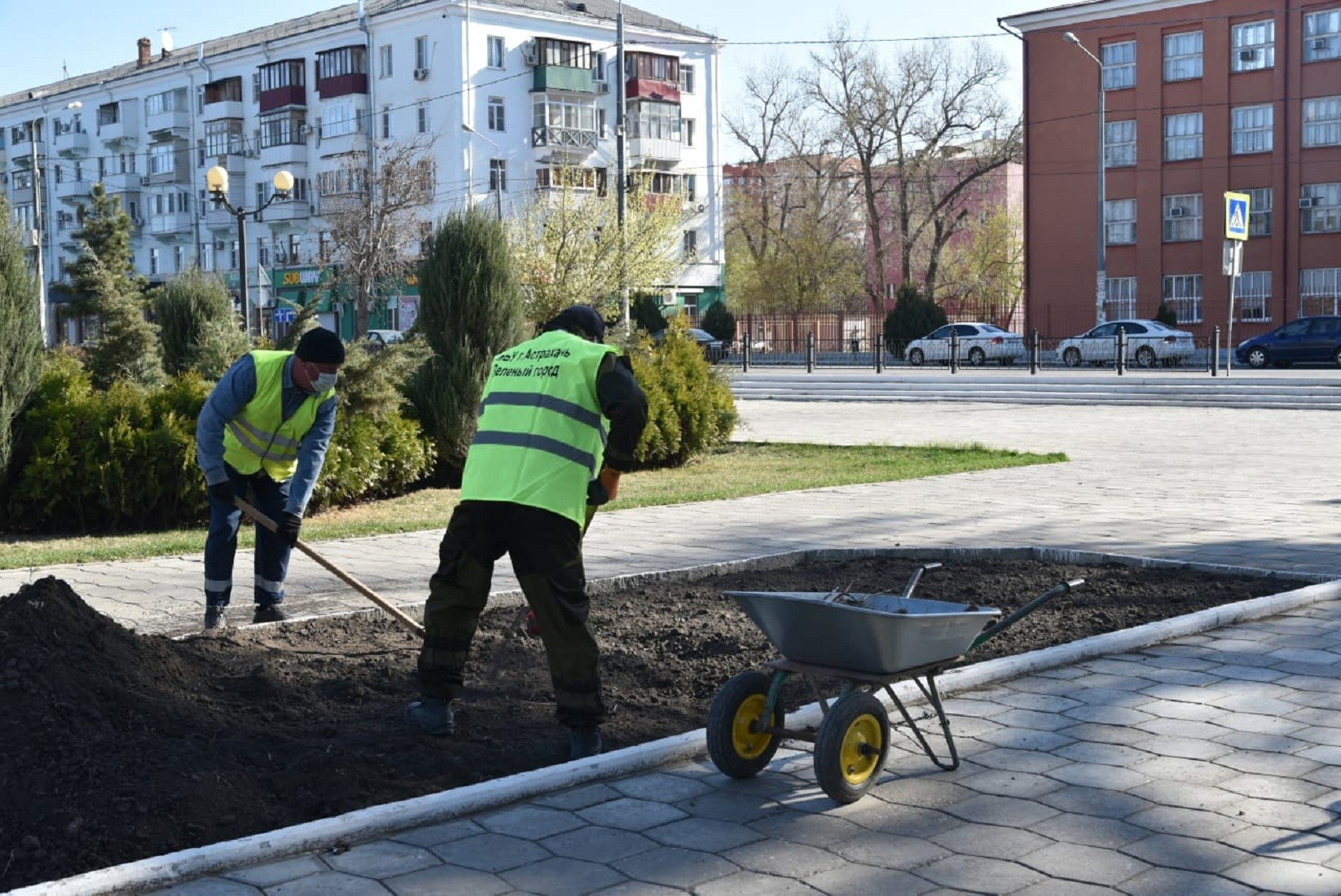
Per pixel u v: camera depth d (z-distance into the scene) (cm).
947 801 450
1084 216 5006
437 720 512
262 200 6438
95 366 1482
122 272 4956
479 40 5634
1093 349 4116
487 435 518
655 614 746
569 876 387
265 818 426
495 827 427
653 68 6100
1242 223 3027
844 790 440
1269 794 450
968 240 7138
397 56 5794
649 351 1770
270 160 6300
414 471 1367
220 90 6638
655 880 384
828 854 404
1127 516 1130
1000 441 1984
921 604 495
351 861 397
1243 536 999
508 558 927
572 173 4300
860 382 3425
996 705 565
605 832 423
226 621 725
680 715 551
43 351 1172
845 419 2541
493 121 5709
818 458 1745
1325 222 4562
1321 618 723
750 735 471
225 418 680
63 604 518
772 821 432
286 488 730
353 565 916
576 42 5862
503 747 507
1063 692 583
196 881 380
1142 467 1558
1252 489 1323
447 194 5638
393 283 4981
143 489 1145
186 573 896
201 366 1380
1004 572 864
